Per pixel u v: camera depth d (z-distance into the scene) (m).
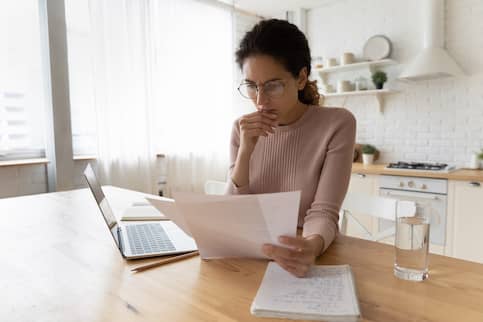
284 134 1.19
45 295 0.66
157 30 3.12
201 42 3.45
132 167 2.92
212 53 3.56
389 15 3.35
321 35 3.85
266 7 3.87
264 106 1.05
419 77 3.05
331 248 0.90
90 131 2.85
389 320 0.54
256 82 1.02
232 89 3.79
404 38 3.27
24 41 2.57
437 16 2.93
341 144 1.08
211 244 0.81
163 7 3.13
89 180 0.95
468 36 2.93
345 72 3.67
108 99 2.77
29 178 2.55
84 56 2.81
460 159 3.05
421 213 0.72
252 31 1.02
